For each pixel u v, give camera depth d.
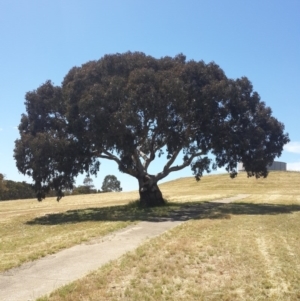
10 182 77.38
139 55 30.56
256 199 40.00
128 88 26.72
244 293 8.47
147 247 13.39
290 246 13.37
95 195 58.75
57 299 8.14
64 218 27.17
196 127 30.30
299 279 9.41
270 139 31.58
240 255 11.89
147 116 27.25
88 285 9.03
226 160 30.25
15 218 29.20
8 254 13.05
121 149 27.31
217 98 28.94
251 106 31.23
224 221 20.61
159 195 32.56
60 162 28.38
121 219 23.53
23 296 8.51
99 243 14.75
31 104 30.61
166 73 27.98
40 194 29.94
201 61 30.77
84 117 27.19
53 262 11.66
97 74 28.98
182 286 8.96
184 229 17.84
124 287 8.91
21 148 28.44
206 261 11.20
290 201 37.12
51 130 29.09
